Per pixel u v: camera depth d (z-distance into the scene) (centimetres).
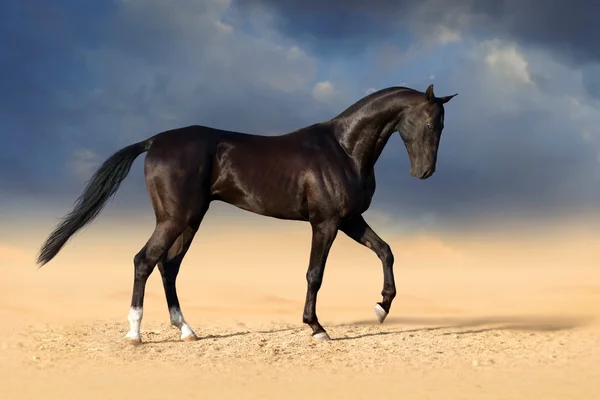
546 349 724
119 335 829
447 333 834
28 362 670
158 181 724
